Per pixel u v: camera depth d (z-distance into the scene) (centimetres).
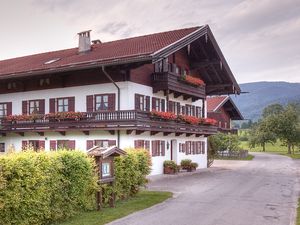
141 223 1220
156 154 2995
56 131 2905
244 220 1301
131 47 2928
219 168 3738
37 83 3138
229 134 5941
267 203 1645
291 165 4225
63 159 1221
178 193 1909
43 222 1141
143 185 1755
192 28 3222
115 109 2739
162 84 2920
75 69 2673
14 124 3077
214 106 5597
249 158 5703
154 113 2731
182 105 3441
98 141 2756
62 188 1211
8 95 3306
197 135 3706
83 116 2728
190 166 3325
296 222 1262
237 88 3788
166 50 2614
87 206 1339
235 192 1983
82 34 3203
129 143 2636
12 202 1026
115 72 2745
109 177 1445
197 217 1335
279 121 8138
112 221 1231
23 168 1057
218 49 3372
